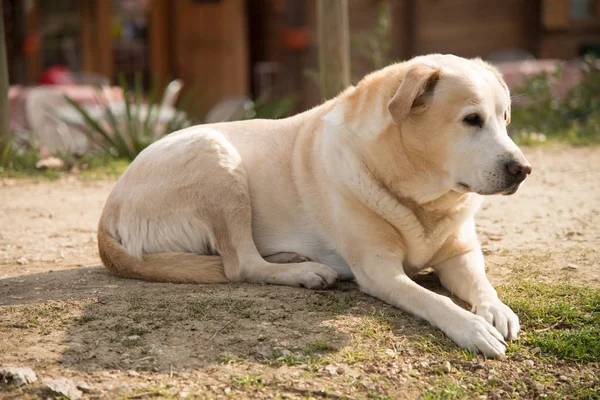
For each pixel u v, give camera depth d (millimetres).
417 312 4086
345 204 4543
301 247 4953
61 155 9867
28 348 3598
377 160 4395
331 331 3863
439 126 4160
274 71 18453
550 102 12352
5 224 6605
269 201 4992
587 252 5285
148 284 4695
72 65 18094
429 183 4305
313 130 4926
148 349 3605
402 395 3324
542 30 17016
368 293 4461
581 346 3742
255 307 4180
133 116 10672
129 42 18703
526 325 4031
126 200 5012
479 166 4016
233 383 3312
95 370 3393
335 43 9156
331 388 3316
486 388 3422
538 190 7598
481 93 4090
